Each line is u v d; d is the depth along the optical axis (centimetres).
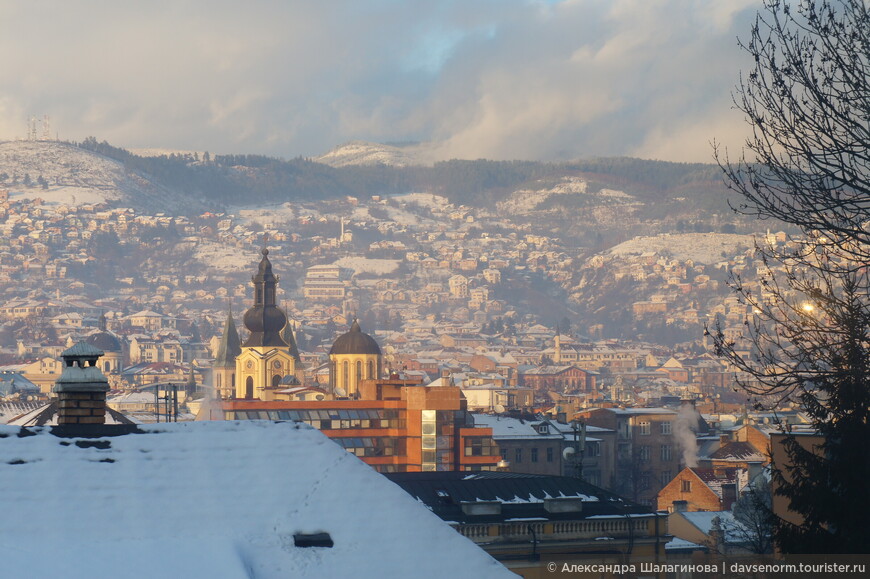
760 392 10038
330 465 6850
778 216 9725
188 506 6391
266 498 6519
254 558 6044
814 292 9906
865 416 10044
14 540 5894
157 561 5781
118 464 6644
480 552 6372
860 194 9581
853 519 10225
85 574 5572
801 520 11875
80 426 6950
